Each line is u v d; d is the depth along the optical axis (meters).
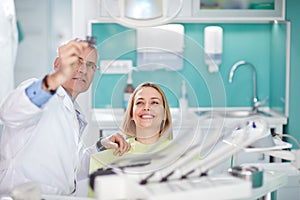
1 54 2.92
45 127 1.96
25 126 1.93
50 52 4.26
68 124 2.00
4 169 1.98
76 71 1.87
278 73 3.67
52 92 1.71
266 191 1.55
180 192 1.28
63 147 1.98
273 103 3.82
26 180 1.96
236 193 1.34
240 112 3.75
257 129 1.85
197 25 3.83
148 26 1.64
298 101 3.47
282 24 3.57
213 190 1.31
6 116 1.79
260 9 3.55
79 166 2.06
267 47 3.92
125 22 1.63
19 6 4.18
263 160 3.06
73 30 3.52
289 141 3.46
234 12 3.55
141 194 1.30
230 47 3.89
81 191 2.07
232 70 3.89
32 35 4.23
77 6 3.49
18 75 4.25
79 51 1.70
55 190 1.97
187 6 3.52
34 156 1.96
